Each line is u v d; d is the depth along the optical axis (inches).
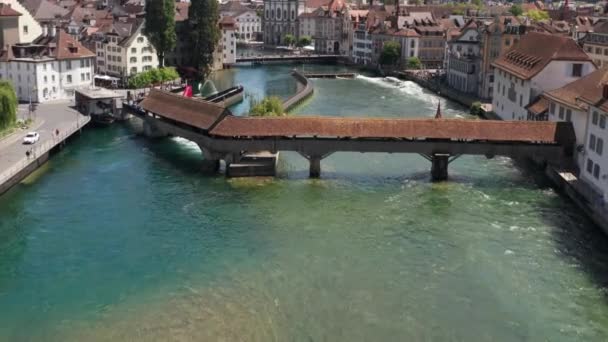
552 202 2871.6
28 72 4977.9
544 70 3887.8
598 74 3144.7
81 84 5403.5
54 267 2228.1
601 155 2760.8
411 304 1957.4
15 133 3919.8
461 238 2447.1
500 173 3344.0
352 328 1830.7
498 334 1803.6
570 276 2142.0
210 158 3341.5
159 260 2268.7
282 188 3061.0
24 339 1800.0
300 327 1836.9
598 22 6998.0
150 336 1801.2
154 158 3659.0
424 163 3523.6
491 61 5502.0
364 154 3703.3
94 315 1915.6
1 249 2378.2
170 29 6624.0
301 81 6889.8
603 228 2481.5
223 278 2129.7
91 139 4148.6
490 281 2101.4
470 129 3211.1
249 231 2522.1
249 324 1855.3
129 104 4655.5
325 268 2191.2
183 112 3732.8
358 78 7716.5
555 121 3312.0
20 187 3095.5
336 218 2657.5
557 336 1796.3
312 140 3218.5
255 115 3882.9
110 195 2979.8
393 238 2445.9
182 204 2844.5
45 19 7780.5
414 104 5595.5
